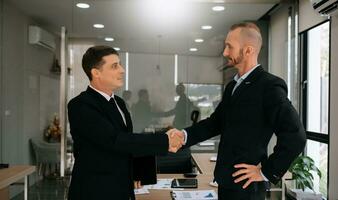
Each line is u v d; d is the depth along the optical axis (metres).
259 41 1.27
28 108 4.35
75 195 1.41
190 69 4.62
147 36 4.66
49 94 4.33
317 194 3.12
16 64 4.37
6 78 4.33
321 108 3.57
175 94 4.60
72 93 4.34
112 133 1.35
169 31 4.68
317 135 3.61
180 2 4.16
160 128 4.53
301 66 3.97
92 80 1.46
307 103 3.91
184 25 4.68
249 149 1.19
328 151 3.13
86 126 1.36
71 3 4.23
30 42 4.38
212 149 3.67
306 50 3.94
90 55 1.44
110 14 4.45
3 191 2.91
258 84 1.21
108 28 4.49
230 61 1.32
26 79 4.37
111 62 1.44
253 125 1.19
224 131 1.30
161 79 4.60
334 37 3.00
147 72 4.59
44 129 4.33
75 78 4.37
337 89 2.97
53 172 4.25
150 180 1.68
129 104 4.54
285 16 4.16
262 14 4.34
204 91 4.60
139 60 4.59
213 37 4.60
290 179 3.11
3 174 2.52
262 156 1.19
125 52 4.56
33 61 4.38
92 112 1.37
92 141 1.38
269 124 1.18
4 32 4.30
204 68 4.62
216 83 4.58
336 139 3.00
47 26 4.41
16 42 4.35
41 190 4.08
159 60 4.62
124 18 4.48
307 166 3.13
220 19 4.55
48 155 4.32
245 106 1.20
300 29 3.94
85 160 1.41
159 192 2.15
